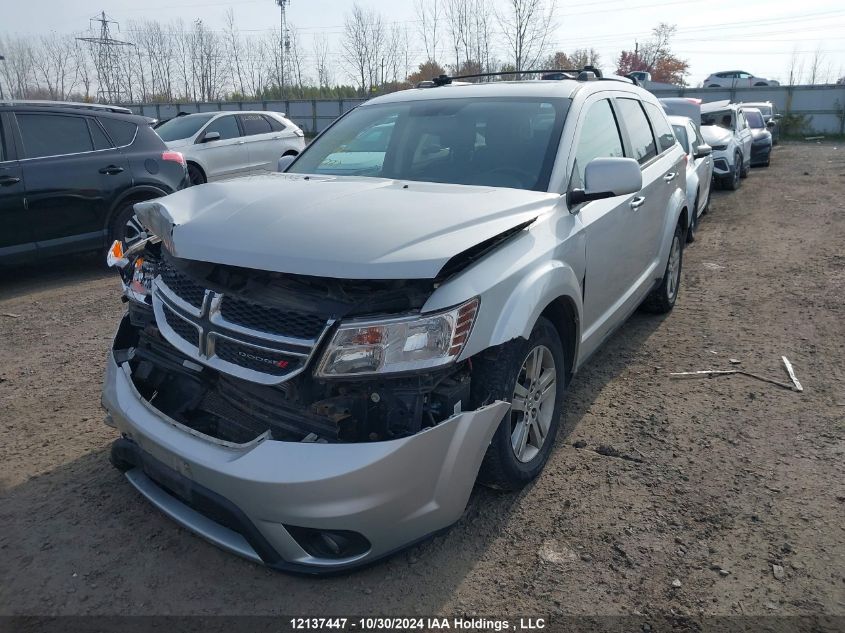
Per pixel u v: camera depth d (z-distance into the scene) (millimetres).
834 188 13828
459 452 2572
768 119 27734
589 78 4484
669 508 3064
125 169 7555
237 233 2656
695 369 4609
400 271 2381
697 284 6805
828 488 3184
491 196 3113
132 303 3291
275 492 2340
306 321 2463
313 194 3041
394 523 2447
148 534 2959
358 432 2506
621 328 5500
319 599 2582
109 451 3639
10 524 3025
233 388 2754
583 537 2887
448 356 2486
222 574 2723
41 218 6953
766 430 3746
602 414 3988
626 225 4168
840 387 4250
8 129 6801
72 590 2635
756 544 2816
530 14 33312
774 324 5473
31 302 6500
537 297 2875
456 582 2650
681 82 52438
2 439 3779
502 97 3996
